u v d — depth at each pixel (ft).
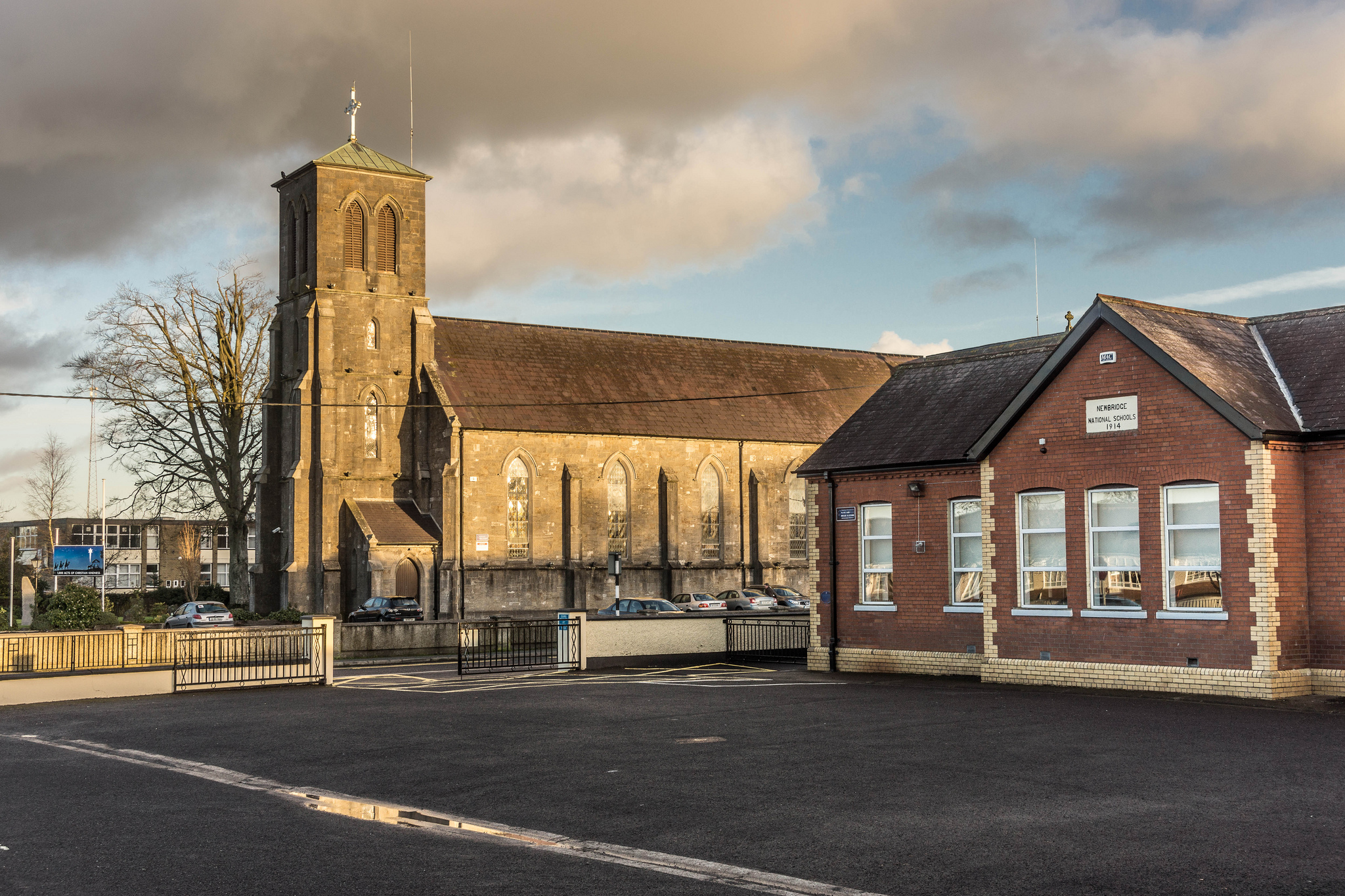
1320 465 77.77
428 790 50.01
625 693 87.76
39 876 36.50
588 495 224.74
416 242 224.74
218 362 222.28
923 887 34.01
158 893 34.47
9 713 82.17
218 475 224.33
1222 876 34.58
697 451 236.84
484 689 94.22
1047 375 87.66
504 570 213.87
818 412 258.98
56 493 294.46
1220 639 77.92
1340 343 84.28
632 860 37.63
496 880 35.29
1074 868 35.68
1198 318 90.02
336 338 216.74
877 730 64.59
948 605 98.43
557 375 233.96
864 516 106.11
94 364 212.84
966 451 97.30
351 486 214.90
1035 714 70.49
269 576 222.07
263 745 63.87
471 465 213.05
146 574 366.63
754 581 240.12
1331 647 76.64
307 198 221.05
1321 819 41.42
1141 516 82.53
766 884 34.71
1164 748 56.54
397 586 208.33
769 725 67.72
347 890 34.40
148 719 76.74
